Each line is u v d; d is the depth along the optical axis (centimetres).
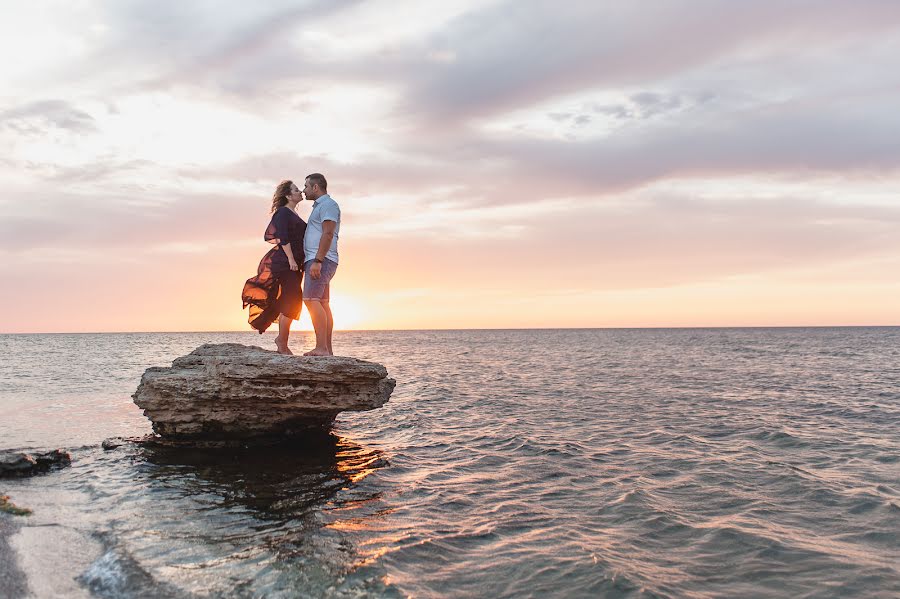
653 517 870
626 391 2659
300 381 1191
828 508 920
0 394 2269
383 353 7238
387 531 792
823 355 6022
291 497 946
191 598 572
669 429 1634
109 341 13100
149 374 1305
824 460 1260
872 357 5616
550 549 742
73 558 673
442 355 6662
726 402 2266
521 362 5103
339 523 820
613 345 9688
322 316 1219
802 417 1884
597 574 667
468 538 776
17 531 759
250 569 648
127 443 1323
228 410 1245
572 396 2458
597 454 1299
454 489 1014
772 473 1135
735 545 764
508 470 1154
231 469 1121
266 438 1330
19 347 8481
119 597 571
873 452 1341
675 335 18212
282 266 1246
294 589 600
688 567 697
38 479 1041
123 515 841
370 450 1322
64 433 1462
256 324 1289
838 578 667
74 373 3366
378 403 1286
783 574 679
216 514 852
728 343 10169
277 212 1229
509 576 661
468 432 1574
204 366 1262
